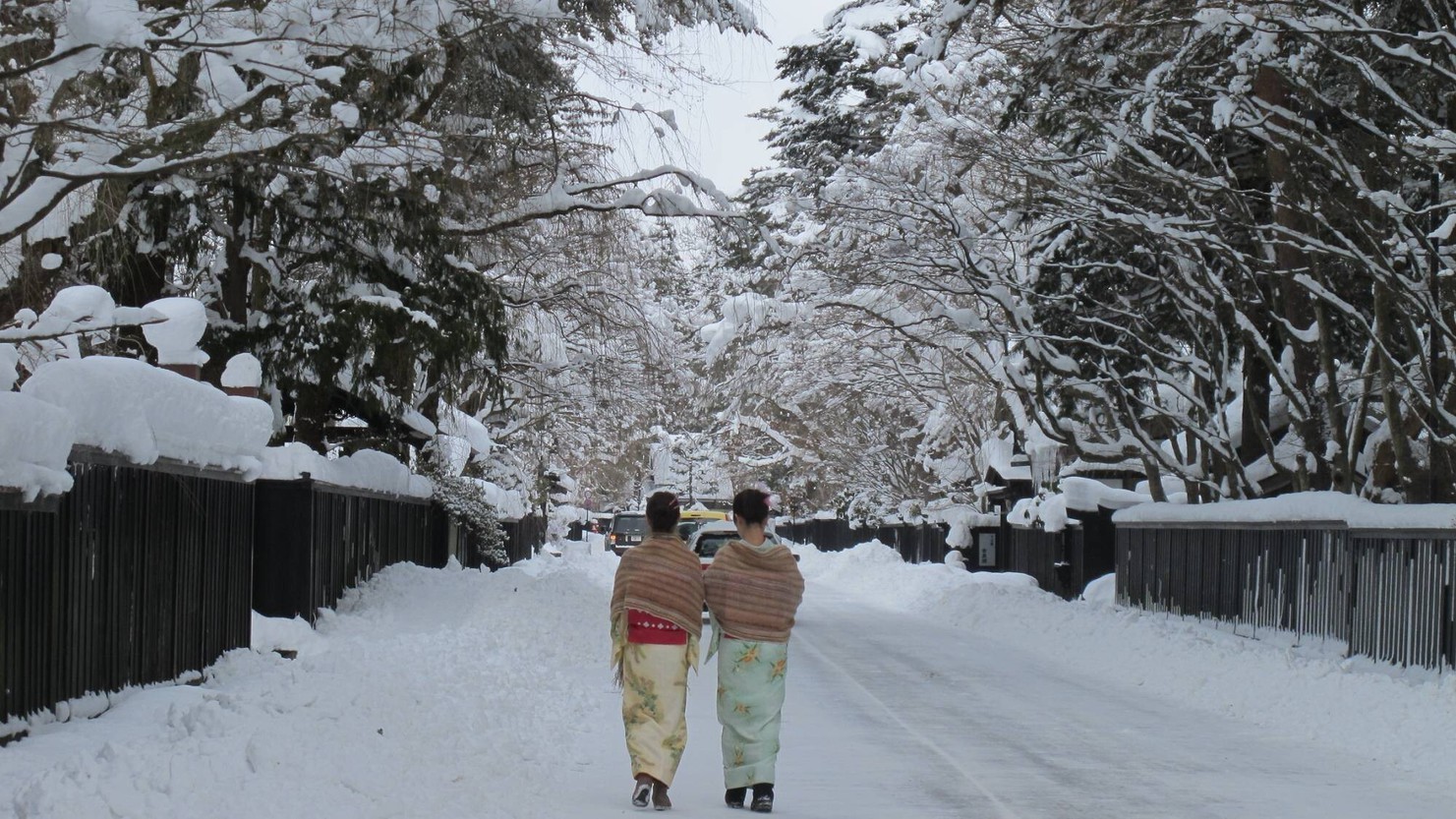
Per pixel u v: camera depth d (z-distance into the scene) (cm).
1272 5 1784
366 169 1487
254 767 802
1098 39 1898
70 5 835
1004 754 1127
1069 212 2345
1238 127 1914
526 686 1292
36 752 852
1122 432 2853
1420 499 2036
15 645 911
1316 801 941
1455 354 1844
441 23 1223
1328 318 2253
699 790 956
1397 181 2133
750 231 2027
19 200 920
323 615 1764
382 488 2116
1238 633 2202
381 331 1855
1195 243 2250
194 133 977
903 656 2008
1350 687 1427
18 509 873
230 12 968
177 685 1185
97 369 1051
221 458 1323
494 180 1877
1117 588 2914
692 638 892
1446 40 1608
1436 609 1582
